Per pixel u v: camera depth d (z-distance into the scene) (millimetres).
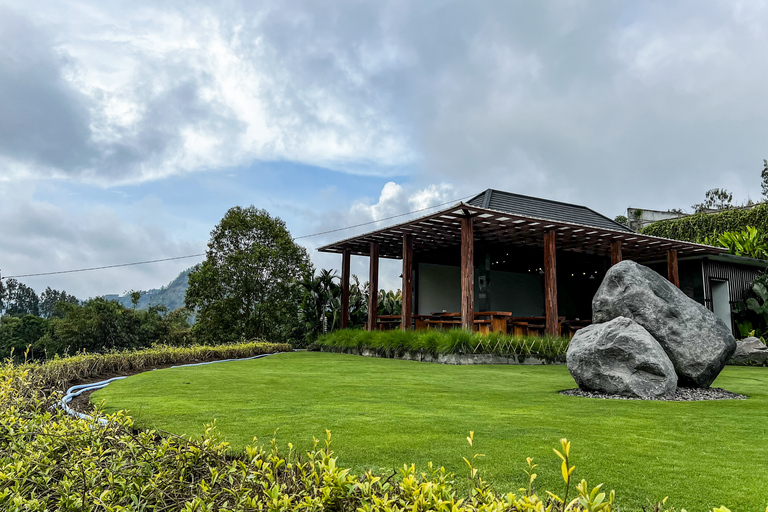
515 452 2998
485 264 15461
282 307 19047
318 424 3773
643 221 23984
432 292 16766
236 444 3123
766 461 2848
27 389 4348
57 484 1948
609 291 6613
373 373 7867
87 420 2676
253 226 19906
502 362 10156
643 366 5551
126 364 8414
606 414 4316
